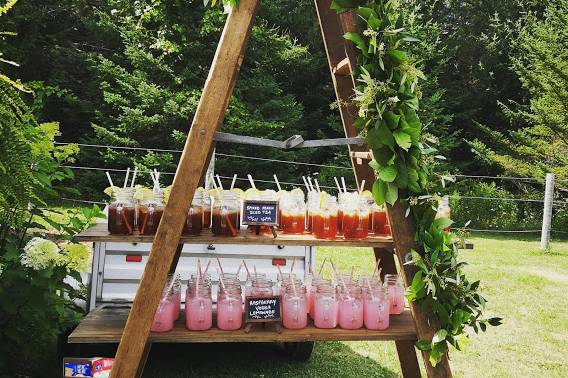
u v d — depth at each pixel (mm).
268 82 12938
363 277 2717
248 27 2240
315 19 15398
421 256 2398
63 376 2496
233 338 2350
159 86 12125
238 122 12195
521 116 14453
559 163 13516
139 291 2184
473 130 16266
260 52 13273
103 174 11734
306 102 15625
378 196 2354
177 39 12797
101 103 13062
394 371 3787
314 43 15547
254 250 3967
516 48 15758
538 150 13641
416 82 2402
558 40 13586
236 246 3939
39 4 12977
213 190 2455
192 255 3893
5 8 1759
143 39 12625
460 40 16234
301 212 2568
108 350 3463
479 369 3912
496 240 10648
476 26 16906
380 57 2305
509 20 15547
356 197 2570
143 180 12000
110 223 2334
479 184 13930
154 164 11602
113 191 2367
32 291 2775
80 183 11766
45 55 13242
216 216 2383
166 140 12398
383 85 2291
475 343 4469
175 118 11984
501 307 5535
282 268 4000
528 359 4133
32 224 3229
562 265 7879
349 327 2504
